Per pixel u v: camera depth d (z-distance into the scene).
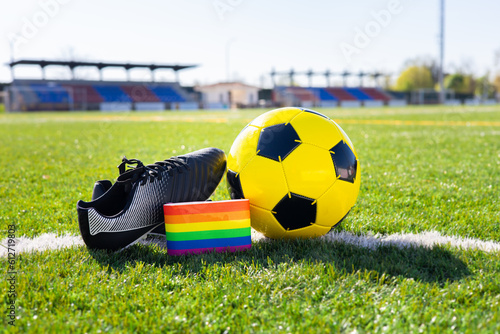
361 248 1.00
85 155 2.36
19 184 1.56
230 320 0.79
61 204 1.31
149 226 1.01
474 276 0.89
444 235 1.08
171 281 0.89
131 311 0.82
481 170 1.75
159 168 1.02
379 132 3.93
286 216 1.01
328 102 19.67
